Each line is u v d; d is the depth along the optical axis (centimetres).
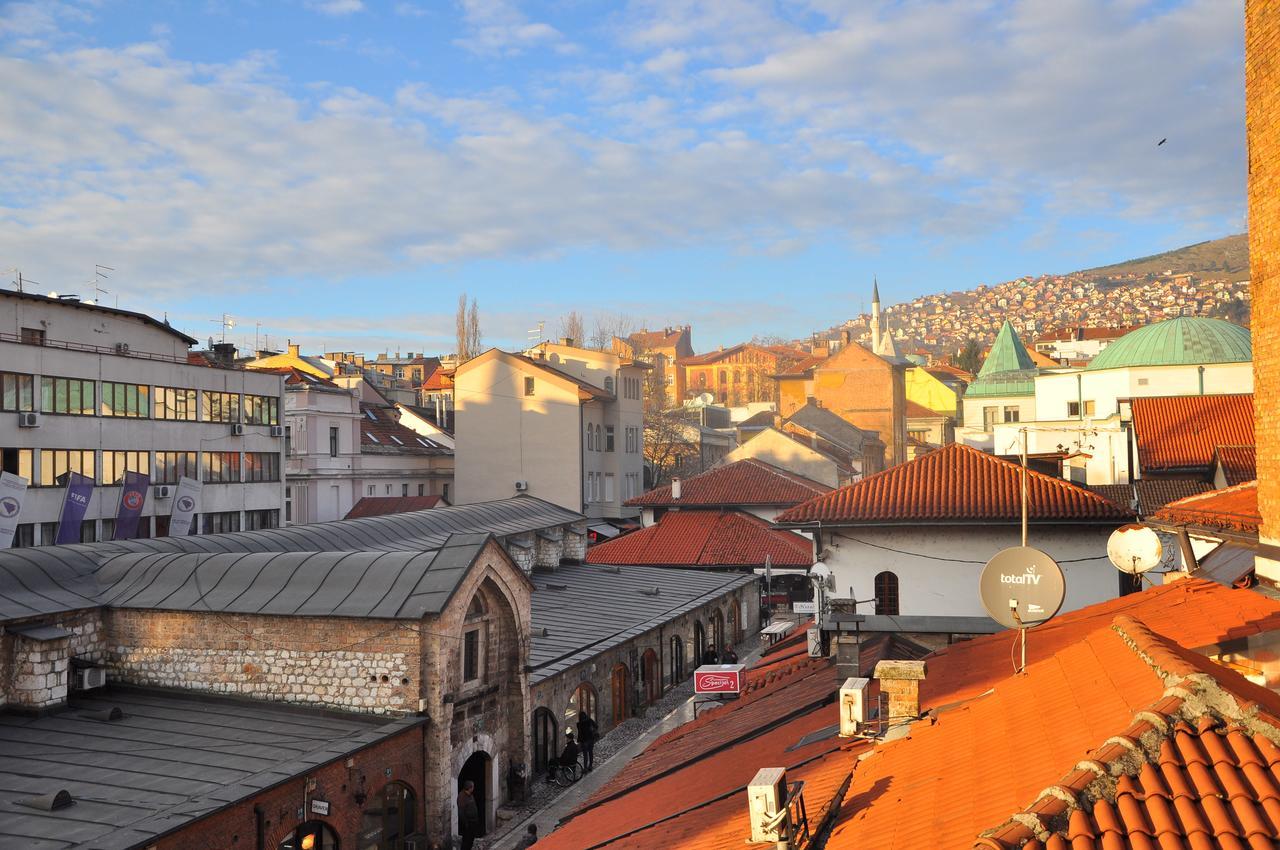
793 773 1373
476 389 8338
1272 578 1519
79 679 2770
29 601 2753
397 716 2647
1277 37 1442
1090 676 1030
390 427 8944
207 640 2816
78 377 5178
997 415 9869
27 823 1895
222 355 7062
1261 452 1569
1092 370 7100
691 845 1226
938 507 3116
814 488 6788
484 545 2895
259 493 6531
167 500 5750
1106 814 683
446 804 2648
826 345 16875
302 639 2734
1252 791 669
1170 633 1427
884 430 11231
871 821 980
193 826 1928
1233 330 6950
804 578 6419
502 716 3044
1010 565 1453
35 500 4897
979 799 877
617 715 4056
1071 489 3083
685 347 19750
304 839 2217
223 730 2539
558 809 3027
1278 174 1461
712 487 6644
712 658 4734
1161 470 4231
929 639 2439
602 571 5581
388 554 2938
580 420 8119
